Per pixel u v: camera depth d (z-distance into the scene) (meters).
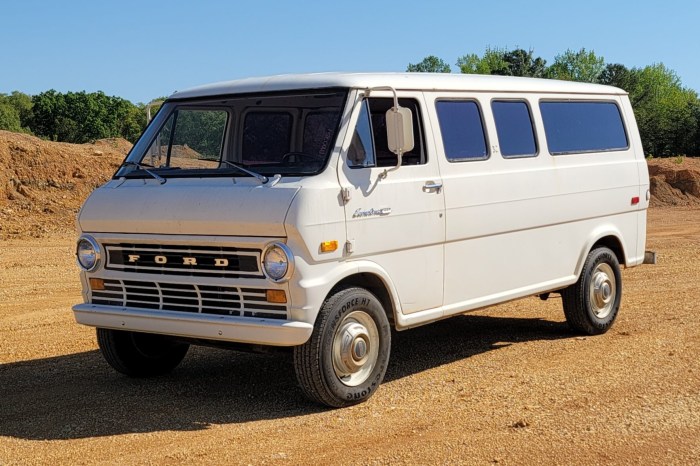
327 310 6.69
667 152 57.59
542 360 8.47
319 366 6.68
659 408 6.73
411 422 6.52
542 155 8.77
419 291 7.49
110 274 7.32
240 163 7.19
